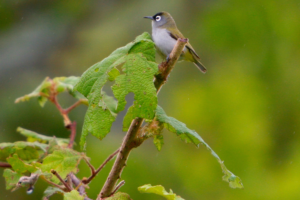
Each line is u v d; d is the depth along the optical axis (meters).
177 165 12.33
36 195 8.94
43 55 15.02
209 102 14.84
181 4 16.94
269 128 14.52
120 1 16.67
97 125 2.78
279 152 14.00
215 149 13.72
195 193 11.86
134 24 15.97
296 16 16.77
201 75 15.48
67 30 15.73
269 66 15.99
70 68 14.98
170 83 15.13
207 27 16.59
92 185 9.58
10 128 10.42
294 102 15.24
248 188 12.69
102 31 15.82
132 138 3.15
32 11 15.90
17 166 3.52
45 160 3.67
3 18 15.56
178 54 3.15
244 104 14.94
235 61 16.06
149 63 2.99
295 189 12.69
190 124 14.32
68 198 2.96
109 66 2.99
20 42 15.06
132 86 2.90
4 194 9.01
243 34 16.41
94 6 16.44
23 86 14.02
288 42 16.44
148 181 11.06
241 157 13.59
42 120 10.48
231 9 16.80
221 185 12.15
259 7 16.92
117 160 3.21
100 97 2.86
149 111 2.86
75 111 10.77
